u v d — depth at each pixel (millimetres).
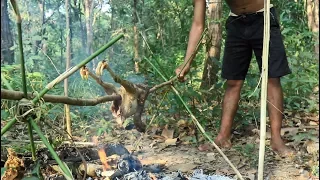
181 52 6129
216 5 5676
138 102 2359
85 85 3936
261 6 3744
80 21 4125
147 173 2771
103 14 5316
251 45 3830
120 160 2805
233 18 3855
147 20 6285
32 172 2311
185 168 3180
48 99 1718
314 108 4969
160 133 4238
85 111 4301
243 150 3529
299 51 5703
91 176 2793
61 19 4102
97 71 1957
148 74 4312
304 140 3963
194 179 2693
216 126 4250
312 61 5918
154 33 6371
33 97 1686
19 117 1585
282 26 6121
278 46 3639
